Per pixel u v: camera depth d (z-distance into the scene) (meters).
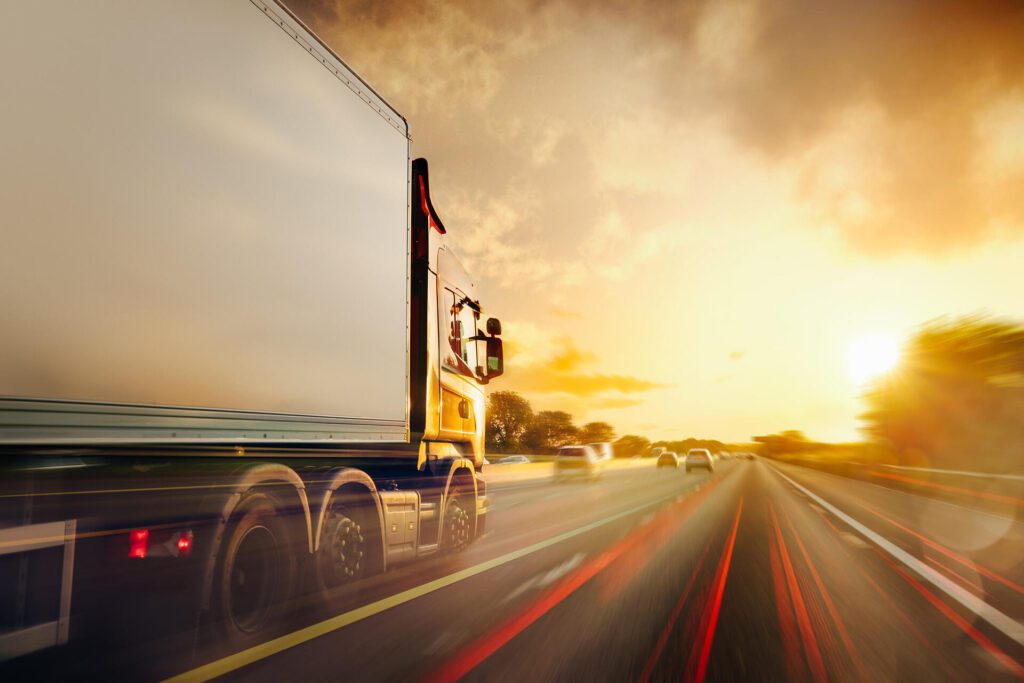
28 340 2.70
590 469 32.03
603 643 4.67
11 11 2.71
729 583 7.05
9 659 2.83
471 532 8.76
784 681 3.98
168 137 3.54
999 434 39.66
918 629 5.33
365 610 5.52
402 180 6.69
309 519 4.95
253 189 4.27
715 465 77.88
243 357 4.10
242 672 3.86
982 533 12.51
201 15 3.85
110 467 3.29
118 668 3.69
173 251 3.53
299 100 4.88
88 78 3.05
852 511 16.64
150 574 3.53
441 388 7.97
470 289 9.41
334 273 5.30
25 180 2.72
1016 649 4.82
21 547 2.88
